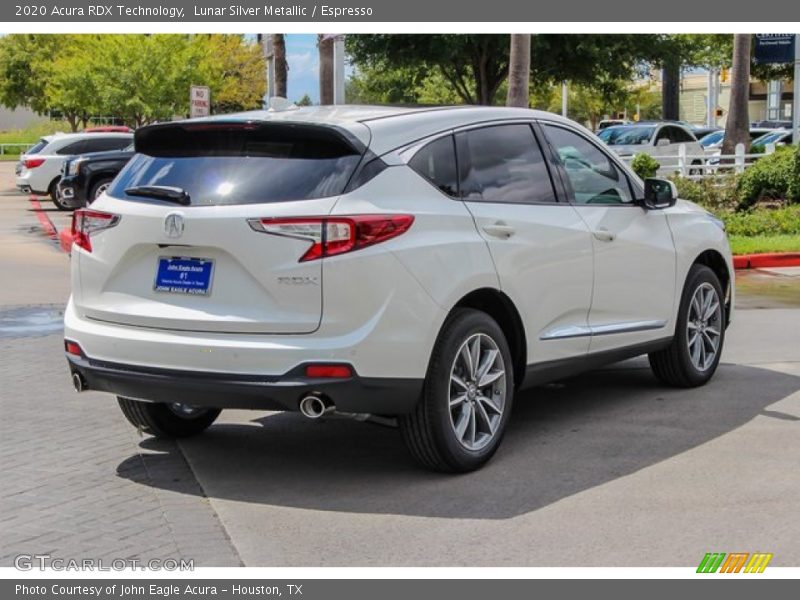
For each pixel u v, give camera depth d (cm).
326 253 516
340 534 501
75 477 592
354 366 518
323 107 614
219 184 545
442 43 3198
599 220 675
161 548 487
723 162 2627
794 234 1711
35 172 2639
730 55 4397
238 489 568
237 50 5216
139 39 3506
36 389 802
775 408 716
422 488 562
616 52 3334
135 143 592
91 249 576
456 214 569
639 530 498
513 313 605
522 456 615
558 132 677
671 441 641
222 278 533
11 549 488
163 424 648
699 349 778
